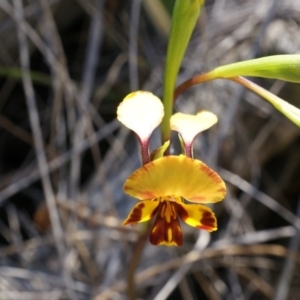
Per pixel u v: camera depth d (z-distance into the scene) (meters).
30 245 0.20
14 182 0.21
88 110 0.21
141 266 0.19
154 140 0.20
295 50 0.21
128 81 0.22
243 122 0.21
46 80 0.21
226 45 0.22
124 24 0.23
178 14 0.10
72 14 0.22
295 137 0.21
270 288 0.20
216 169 0.19
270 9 0.19
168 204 0.10
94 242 0.19
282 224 0.22
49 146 0.20
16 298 0.18
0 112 0.22
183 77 0.21
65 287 0.19
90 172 0.21
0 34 0.21
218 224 0.21
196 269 0.20
